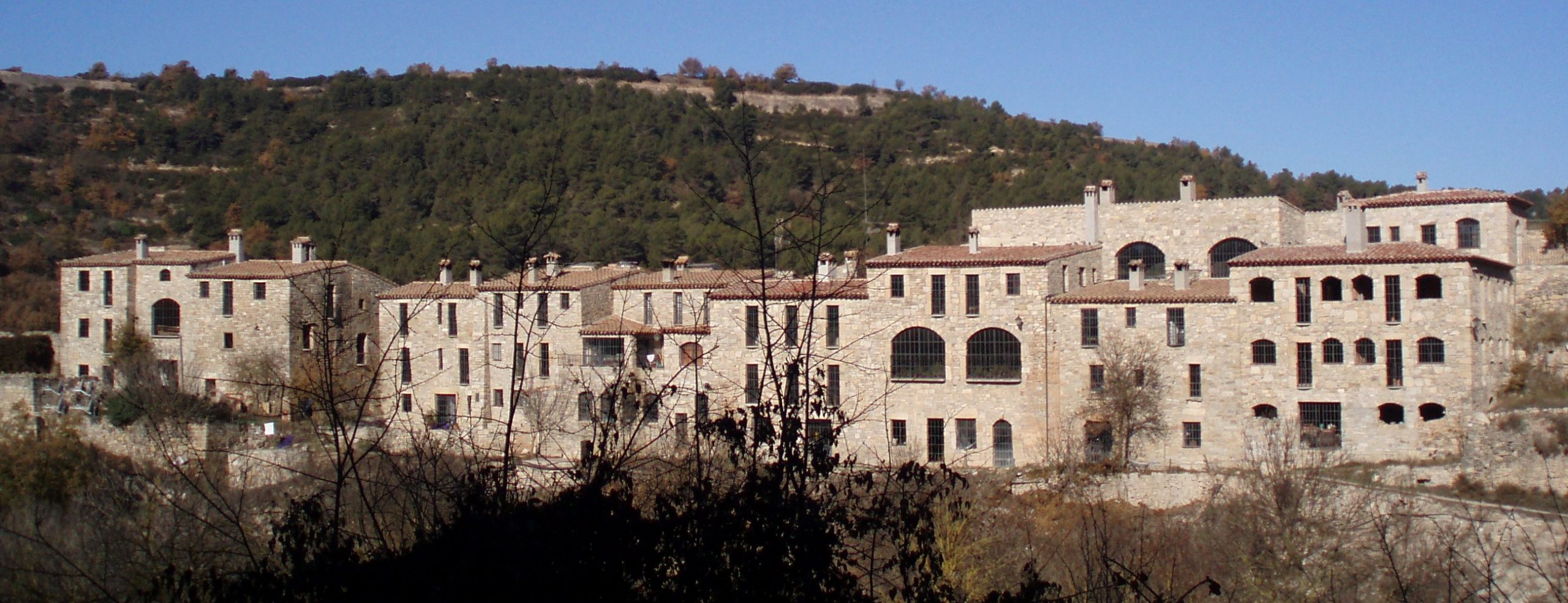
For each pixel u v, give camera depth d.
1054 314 69.88
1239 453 66.12
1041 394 69.88
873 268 72.56
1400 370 64.38
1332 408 65.31
